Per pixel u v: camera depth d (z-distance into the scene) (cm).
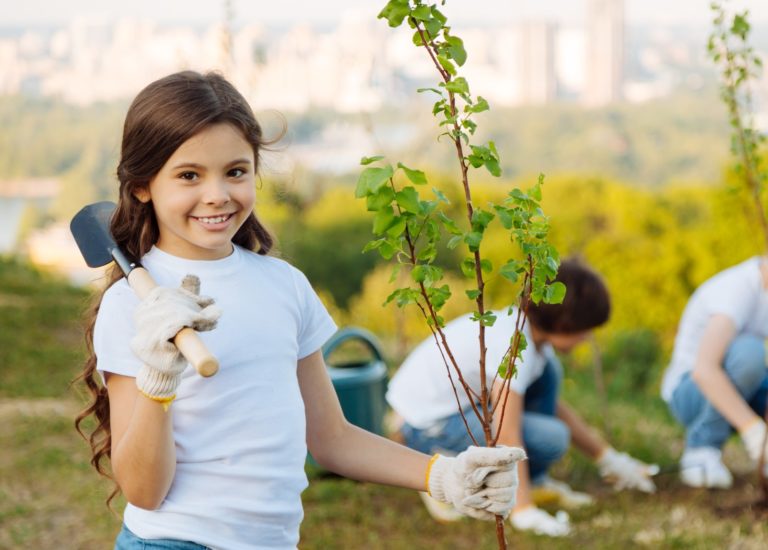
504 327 399
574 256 409
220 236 208
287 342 218
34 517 412
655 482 464
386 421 530
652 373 787
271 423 210
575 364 820
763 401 456
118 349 202
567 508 430
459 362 402
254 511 205
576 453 498
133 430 187
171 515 202
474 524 399
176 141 203
